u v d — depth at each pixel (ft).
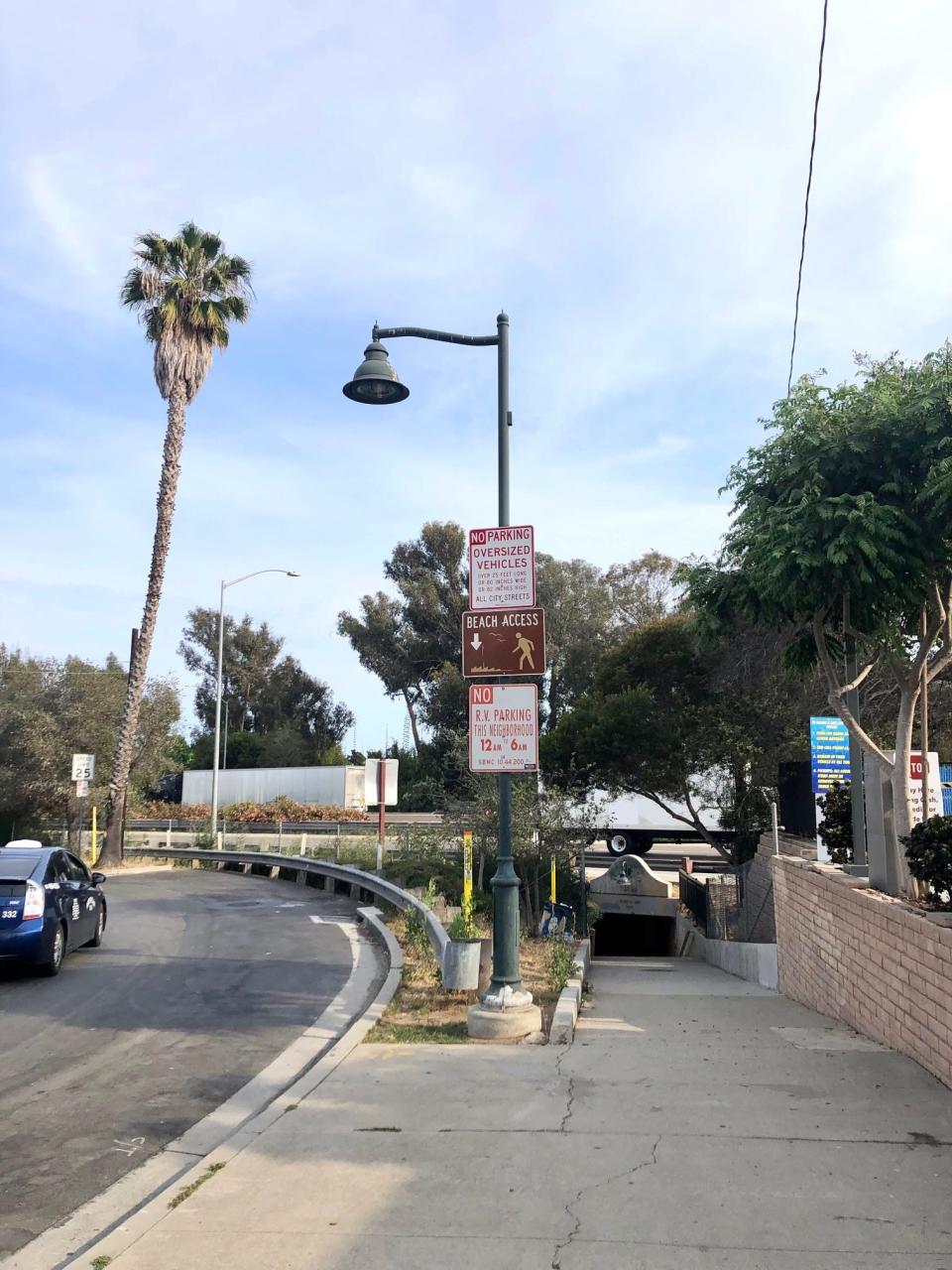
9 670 111.04
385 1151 18.66
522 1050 26.53
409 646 202.59
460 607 202.39
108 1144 20.81
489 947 37.04
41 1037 30.22
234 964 43.19
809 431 30.35
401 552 211.41
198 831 122.72
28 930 38.93
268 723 272.51
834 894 33.22
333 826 130.72
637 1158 17.99
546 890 63.57
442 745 176.55
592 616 179.01
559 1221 15.38
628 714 86.28
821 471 30.25
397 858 76.95
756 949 48.70
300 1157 18.47
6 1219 17.06
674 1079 23.43
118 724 108.47
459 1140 19.16
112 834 100.83
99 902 48.67
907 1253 14.07
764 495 31.99
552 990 35.45
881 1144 18.53
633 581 186.80
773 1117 20.26
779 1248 14.30
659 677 90.53
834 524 28.73
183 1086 24.95
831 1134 19.13
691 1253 14.21
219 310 101.71
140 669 100.68
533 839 62.08
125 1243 15.06
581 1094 22.09
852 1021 30.78
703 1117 20.30
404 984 35.78
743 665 81.30
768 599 31.78
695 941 74.84
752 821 87.76
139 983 38.91
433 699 192.65
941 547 29.60
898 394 30.01
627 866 85.56
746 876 65.21
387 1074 24.03
